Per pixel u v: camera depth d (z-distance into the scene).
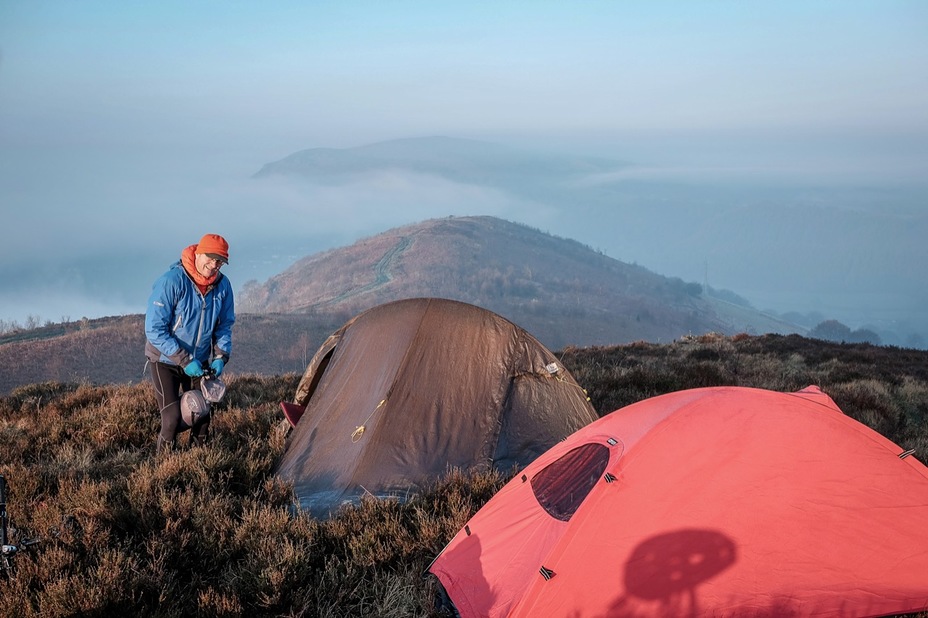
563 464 4.42
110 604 3.72
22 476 5.42
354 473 5.80
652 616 3.67
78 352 120.62
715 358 14.79
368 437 6.01
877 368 13.62
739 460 4.07
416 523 4.92
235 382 10.93
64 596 3.65
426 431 6.07
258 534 4.65
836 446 4.18
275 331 172.38
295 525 4.78
